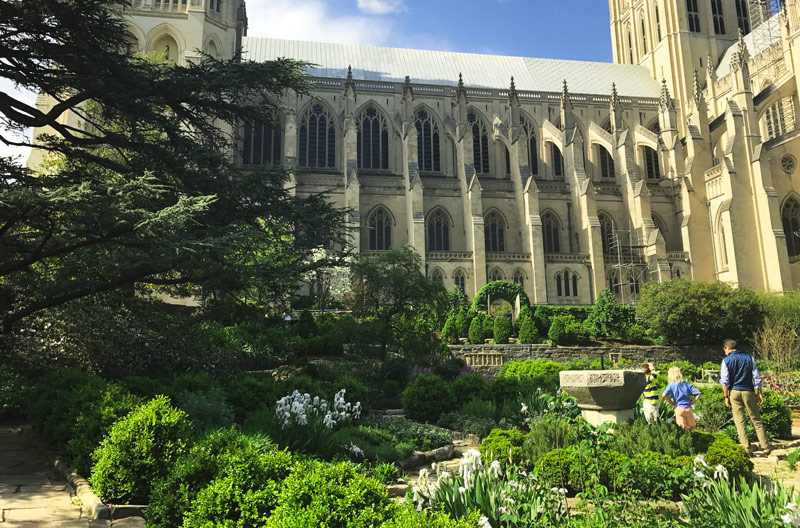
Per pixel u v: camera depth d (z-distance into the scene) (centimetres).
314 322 3916
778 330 4578
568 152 7481
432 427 1881
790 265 6612
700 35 9106
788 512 706
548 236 7300
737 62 7181
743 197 6812
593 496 891
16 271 1902
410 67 8681
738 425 1656
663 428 1306
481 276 6512
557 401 1388
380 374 3031
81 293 1867
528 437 1377
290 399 1606
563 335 4859
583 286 6725
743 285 6581
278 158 7188
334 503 666
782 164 7000
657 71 9344
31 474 1268
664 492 943
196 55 5916
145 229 1680
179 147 2291
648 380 1873
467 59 9131
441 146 7806
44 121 2172
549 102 8300
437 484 872
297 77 2486
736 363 1662
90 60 2189
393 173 7500
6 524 942
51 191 1517
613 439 1261
